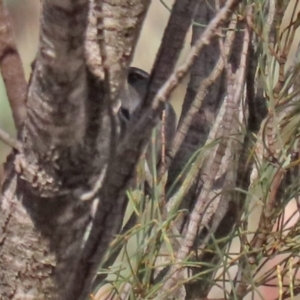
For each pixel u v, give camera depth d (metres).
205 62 3.56
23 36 8.80
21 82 2.23
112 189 2.28
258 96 3.27
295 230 3.15
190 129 3.54
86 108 2.13
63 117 2.05
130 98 3.15
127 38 2.30
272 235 3.09
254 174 3.39
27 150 2.17
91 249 2.36
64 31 1.87
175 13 2.28
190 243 2.99
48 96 2.01
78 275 2.40
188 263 2.92
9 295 2.38
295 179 3.13
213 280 3.09
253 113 3.25
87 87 2.16
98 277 3.18
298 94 3.24
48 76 1.97
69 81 1.97
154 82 2.28
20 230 2.30
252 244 3.11
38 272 2.35
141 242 3.09
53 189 2.21
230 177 3.20
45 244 2.31
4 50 2.23
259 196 3.60
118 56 2.31
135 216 3.38
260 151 3.20
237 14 2.94
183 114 3.58
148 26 8.05
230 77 2.86
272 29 3.11
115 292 3.17
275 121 2.87
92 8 2.27
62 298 2.41
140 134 2.21
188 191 3.42
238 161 3.18
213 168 2.96
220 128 3.30
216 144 3.22
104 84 2.21
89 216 2.35
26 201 2.27
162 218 3.20
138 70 3.47
